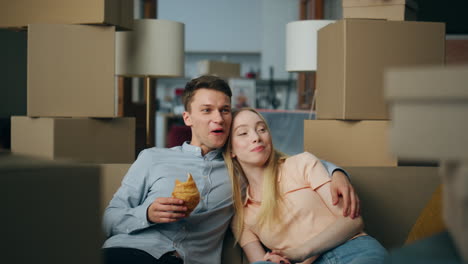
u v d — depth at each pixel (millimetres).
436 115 360
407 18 2037
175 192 1233
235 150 1395
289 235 1315
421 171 1547
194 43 7727
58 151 1890
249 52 7730
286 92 7086
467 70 348
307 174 1344
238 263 1431
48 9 2006
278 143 3627
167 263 1299
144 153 1493
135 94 5652
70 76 1995
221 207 1406
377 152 1721
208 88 1428
